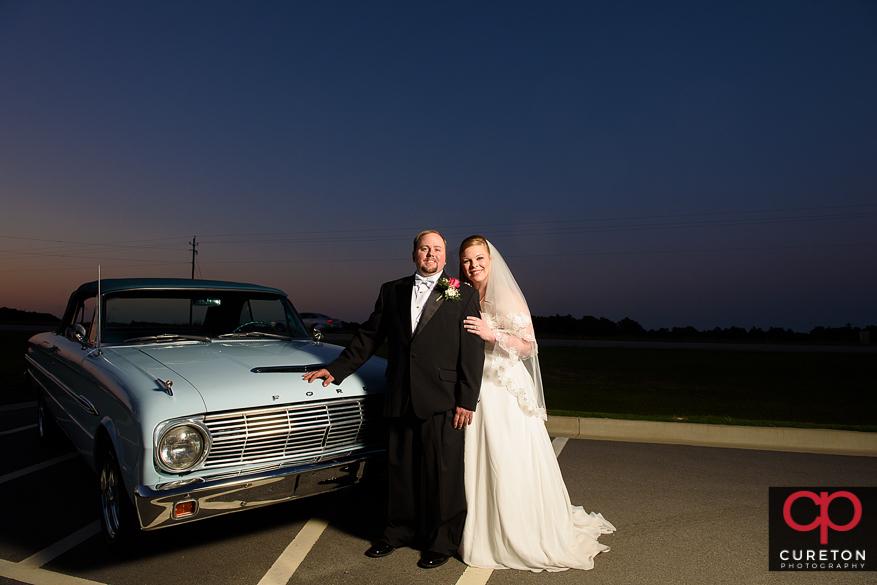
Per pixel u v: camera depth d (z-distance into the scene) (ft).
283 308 15.53
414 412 9.26
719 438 18.79
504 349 9.61
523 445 9.64
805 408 25.17
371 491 13.14
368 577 8.96
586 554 9.63
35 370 17.49
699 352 55.62
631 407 25.04
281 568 9.27
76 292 15.21
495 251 10.55
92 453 10.54
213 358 11.07
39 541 10.32
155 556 9.73
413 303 9.80
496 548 9.33
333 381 10.18
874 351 60.29
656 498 12.99
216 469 8.75
